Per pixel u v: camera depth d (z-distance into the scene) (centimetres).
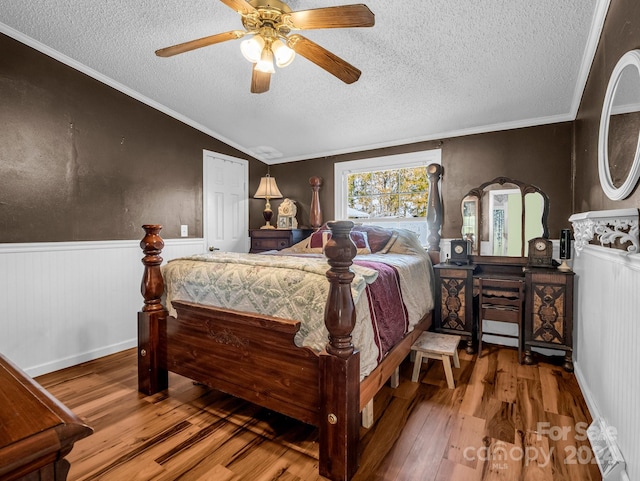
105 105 282
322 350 147
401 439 166
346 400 136
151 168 318
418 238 349
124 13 204
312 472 145
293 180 442
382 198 385
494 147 316
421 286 264
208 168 374
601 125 177
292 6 181
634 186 131
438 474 142
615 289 148
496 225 312
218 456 155
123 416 188
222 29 215
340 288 136
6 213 229
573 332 251
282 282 163
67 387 224
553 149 291
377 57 226
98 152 279
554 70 226
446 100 278
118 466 147
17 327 235
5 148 229
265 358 164
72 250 263
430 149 348
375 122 327
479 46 209
